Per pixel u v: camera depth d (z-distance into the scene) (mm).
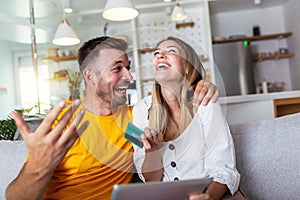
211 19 5078
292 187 1104
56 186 1081
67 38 3578
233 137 1204
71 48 5465
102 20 5184
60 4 4371
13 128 1746
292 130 1159
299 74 4449
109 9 2715
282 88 4934
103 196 1079
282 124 1190
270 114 3373
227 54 4570
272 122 1216
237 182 1013
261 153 1151
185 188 729
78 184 1072
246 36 4992
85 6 4633
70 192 1073
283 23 4996
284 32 4988
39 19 4914
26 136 773
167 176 1011
